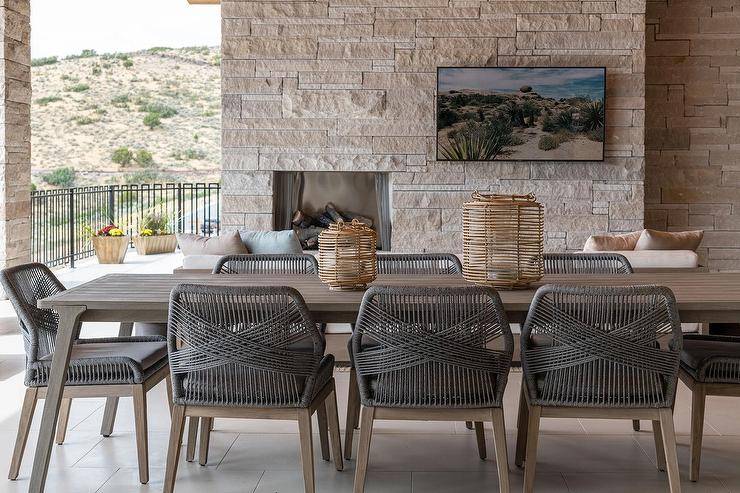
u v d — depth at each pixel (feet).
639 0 24.06
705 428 12.87
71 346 10.21
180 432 9.84
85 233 35.78
